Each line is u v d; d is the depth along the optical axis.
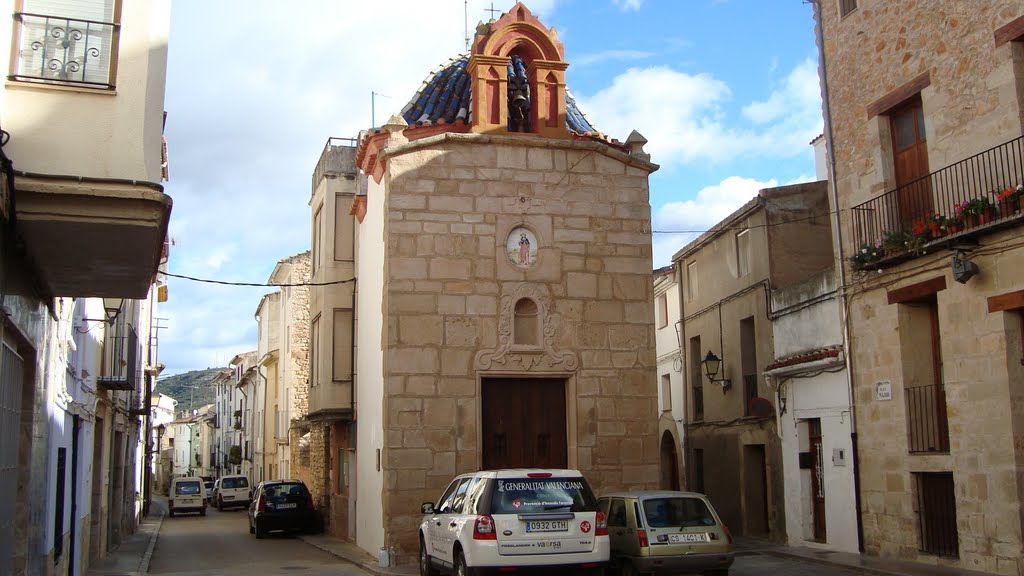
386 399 15.77
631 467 16.56
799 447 17.88
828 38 16.86
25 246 8.12
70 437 13.58
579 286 16.92
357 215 20.66
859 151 15.83
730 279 22.25
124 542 24.67
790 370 17.67
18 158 7.50
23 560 9.38
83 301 14.46
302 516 27.03
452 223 16.48
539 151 17.12
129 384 18.06
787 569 14.53
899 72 14.83
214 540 26.52
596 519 11.15
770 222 20.02
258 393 55.44
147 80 7.98
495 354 16.23
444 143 16.67
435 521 12.62
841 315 16.14
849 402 15.85
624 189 17.52
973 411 12.82
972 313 12.89
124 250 8.55
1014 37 12.45
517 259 16.75
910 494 14.19
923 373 14.44
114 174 7.72
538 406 16.61
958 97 13.48
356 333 21.36
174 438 102.81
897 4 14.91
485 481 11.31
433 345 16.02
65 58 7.80
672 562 12.23
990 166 12.77
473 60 17.38
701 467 24.52
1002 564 12.18
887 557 14.70
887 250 14.40
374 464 17.30
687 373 25.33
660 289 28.30
